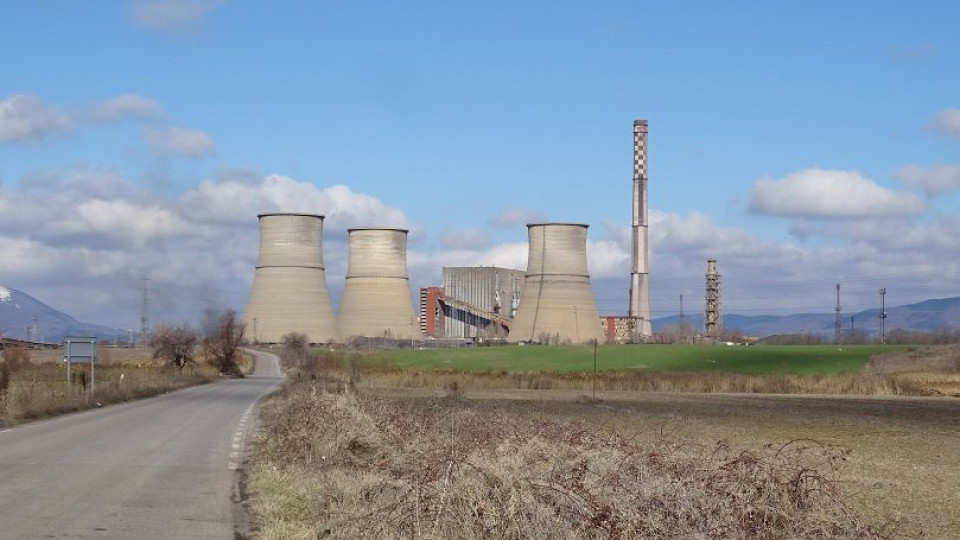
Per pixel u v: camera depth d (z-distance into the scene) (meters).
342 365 81.56
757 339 167.75
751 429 35.34
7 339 130.62
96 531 11.82
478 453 11.97
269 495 14.58
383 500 11.55
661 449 11.80
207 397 48.09
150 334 129.88
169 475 17.30
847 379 70.19
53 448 21.98
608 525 8.84
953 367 90.75
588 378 73.12
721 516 9.01
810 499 9.76
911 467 23.59
